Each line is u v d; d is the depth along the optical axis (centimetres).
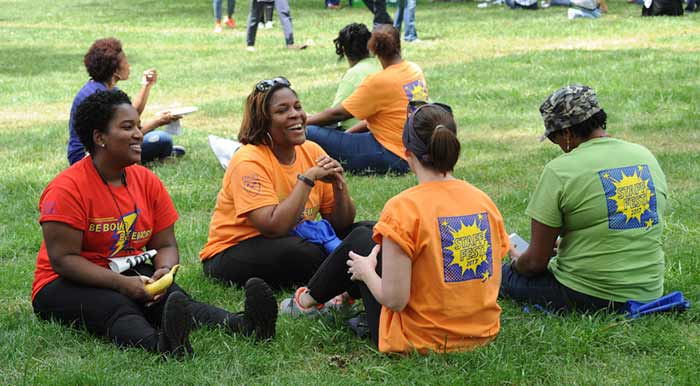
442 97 1245
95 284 467
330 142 848
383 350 439
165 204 505
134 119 473
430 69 1479
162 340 435
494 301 441
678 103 1123
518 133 1027
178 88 1447
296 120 524
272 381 419
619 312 480
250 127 532
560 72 1372
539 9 2178
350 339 467
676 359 433
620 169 470
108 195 477
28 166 927
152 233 504
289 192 535
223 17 2344
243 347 447
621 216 471
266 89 524
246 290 449
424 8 2309
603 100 1164
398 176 841
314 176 522
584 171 468
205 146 1002
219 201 557
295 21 2191
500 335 454
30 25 2344
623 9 2106
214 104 1284
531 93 1241
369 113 835
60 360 444
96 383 413
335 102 872
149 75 851
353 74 865
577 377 420
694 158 866
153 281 471
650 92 1188
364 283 448
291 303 496
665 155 880
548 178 474
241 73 1563
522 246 532
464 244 423
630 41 1656
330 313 489
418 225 417
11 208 765
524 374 418
